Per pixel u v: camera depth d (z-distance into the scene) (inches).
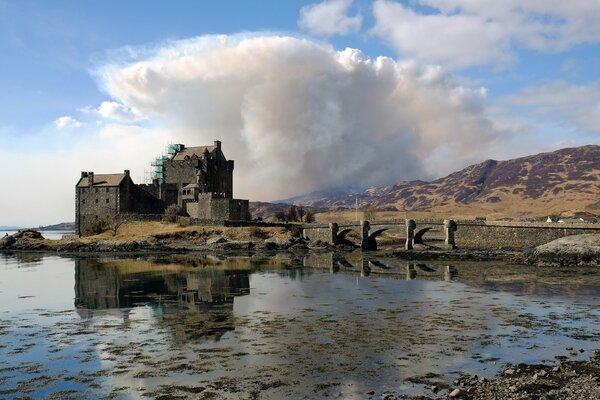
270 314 1724.9
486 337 1371.8
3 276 3019.2
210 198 6633.9
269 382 1026.7
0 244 5944.9
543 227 4232.3
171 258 4456.2
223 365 1144.2
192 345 1323.8
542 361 1146.7
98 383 1033.5
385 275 2918.3
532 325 1514.5
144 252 5319.9
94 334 1461.6
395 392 959.6
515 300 1959.9
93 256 4808.1
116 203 6505.9
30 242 5954.7
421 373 1071.6
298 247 5654.5
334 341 1343.5
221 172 7426.2
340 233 5792.3
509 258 3757.4
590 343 1300.4
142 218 6481.3
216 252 5270.7
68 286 2518.5
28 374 1096.8
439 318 1627.7
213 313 1755.7
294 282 2603.3
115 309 1857.8
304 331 1464.1
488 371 1079.6
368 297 2070.6
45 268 3558.1
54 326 1578.5
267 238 5944.9
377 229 5305.1
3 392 987.3
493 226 4554.6
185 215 6884.8
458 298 2020.2
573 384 962.7
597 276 2709.2
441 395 937.5
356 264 3700.8
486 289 2268.7
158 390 989.8
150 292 2274.9
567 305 1843.0
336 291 2255.2
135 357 1217.4
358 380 1031.6
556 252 3388.3
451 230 4761.3
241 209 6717.5
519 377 1023.6
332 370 1098.7
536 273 2883.9
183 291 2298.2
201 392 976.3
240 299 2052.2
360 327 1508.4
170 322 1614.2
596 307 1800.0
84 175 6806.1
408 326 1515.7
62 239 6323.8
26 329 1537.9
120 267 3572.8
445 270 3152.1
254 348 1284.4
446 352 1227.9
